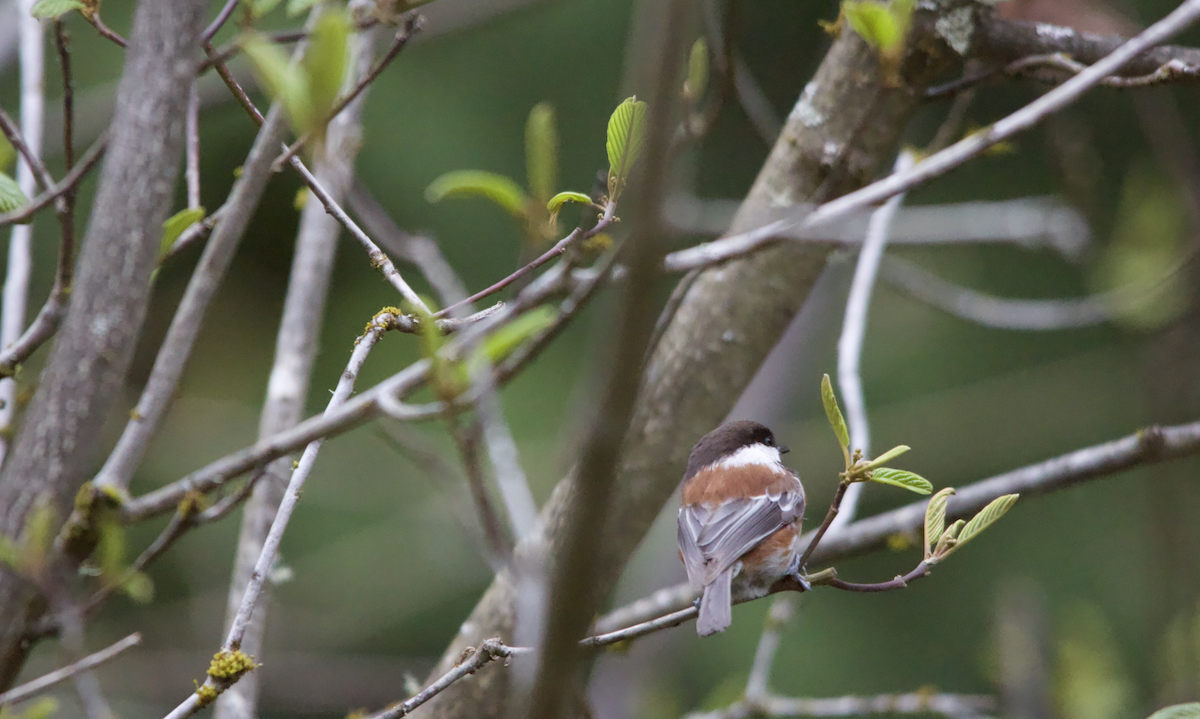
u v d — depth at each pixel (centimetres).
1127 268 1352
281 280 1752
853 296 967
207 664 1565
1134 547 1822
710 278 866
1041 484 829
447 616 1697
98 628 1588
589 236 553
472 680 802
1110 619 1775
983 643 1680
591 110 1736
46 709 724
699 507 849
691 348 860
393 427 796
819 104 850
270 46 520
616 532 840
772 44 1733
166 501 661
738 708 956
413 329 585
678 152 506
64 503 645
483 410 530
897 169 966
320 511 1669
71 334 652
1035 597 1332
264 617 802
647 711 1362
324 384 1647
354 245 1664
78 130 1504
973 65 872
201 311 702
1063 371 1853
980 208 1272
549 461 1597
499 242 1664
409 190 1661
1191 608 1243
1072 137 1385
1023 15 896
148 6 660
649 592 1463
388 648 1678
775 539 845
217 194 1638
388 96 1683
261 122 666
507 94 1731
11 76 1513
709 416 860
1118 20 923
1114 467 809
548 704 410
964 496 851
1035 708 1205
